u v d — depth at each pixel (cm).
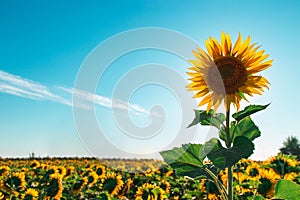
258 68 243
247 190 362
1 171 699
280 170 354
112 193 514
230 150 209
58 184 538
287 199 239
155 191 411
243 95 241
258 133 250
